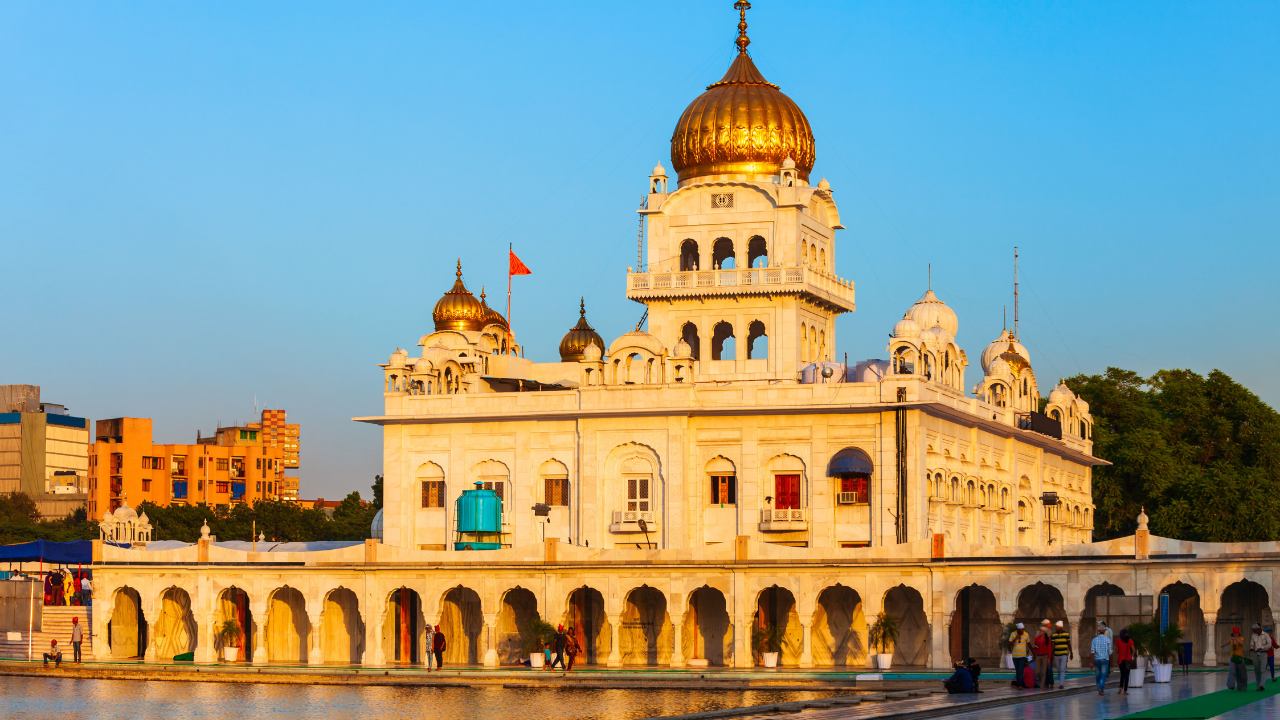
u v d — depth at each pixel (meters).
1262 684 57.84
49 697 69.31
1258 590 77.38
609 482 88.12
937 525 85.94
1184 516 115.12
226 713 61.69
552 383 99.75
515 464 90.00
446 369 94.44
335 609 88.88
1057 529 108.69
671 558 78.75
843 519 84.50
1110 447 120.38
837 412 84.88
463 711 61.03
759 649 79.38
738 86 101.38
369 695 68.94
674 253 99.31
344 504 190.38
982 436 94.75
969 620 81.88
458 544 89.12
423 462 91.94
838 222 103.81
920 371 86.31
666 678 71.62
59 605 97.31
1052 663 61.94
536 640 79.44
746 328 97.25
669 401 87.19
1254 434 122.44
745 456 86.25
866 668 76.81
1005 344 110.19
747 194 98.19
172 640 91.38
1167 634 62.66
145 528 99.81
